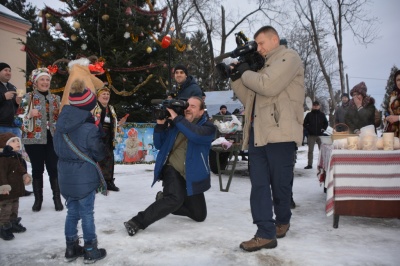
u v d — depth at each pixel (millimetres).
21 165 3365
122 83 9172
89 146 2725
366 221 3857
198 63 31641
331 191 3568
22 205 4582
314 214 4148
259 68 3152
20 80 12969
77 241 2838
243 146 3244
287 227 3289
